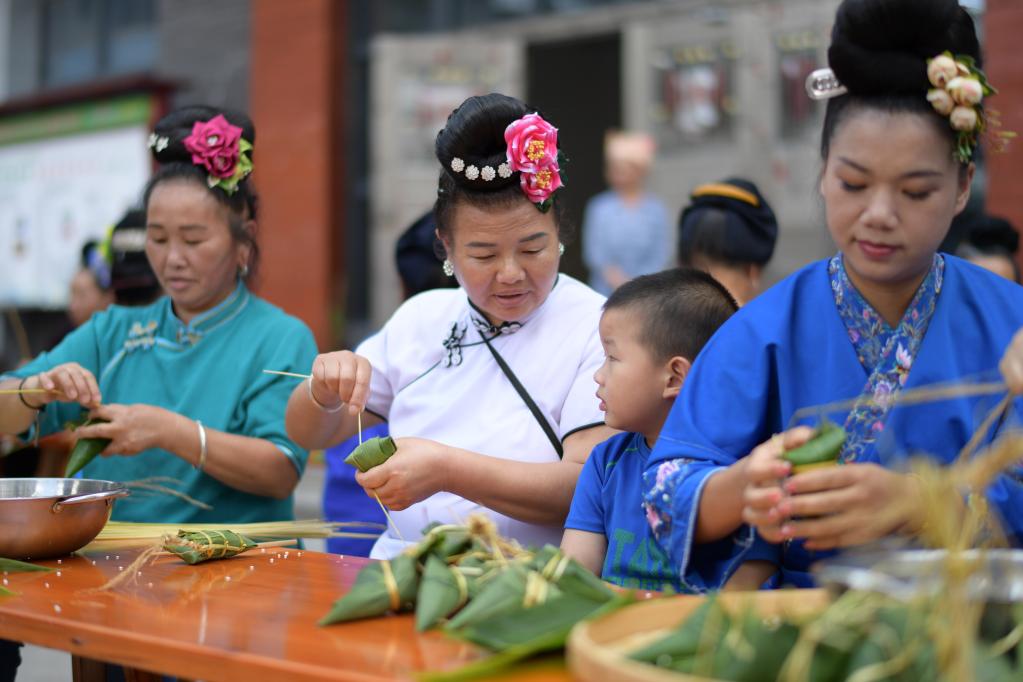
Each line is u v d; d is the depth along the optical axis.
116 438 3.39
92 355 3.89
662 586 2.64
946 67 2.23
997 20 6.65
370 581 2.29
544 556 2.26
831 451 2.15
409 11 10.47
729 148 10.11
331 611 2.22
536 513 3.02
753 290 4.12
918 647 1.76
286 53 10.00
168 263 3.66
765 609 2.03
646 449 2.84
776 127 9.91
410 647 2.06
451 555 2.37
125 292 4.50
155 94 10.11
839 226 2.37
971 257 4.79
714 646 1.84
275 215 10.05
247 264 3.92
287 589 2.55
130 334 3.89
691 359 2.79
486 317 3.25
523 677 1.88
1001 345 2.47
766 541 2.45
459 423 3.20
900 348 2.48
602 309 3.10
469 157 2.95
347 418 3.41
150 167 10.14
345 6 10.07
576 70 14.26
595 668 1.72
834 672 1.78
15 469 4.67
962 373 2.47
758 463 2.14
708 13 9.97
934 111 2.27
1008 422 2.39
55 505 2.82
